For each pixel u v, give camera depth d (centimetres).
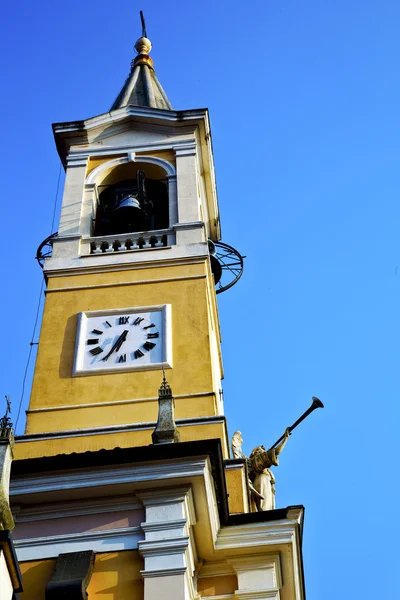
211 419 2206
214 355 2525
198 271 2562
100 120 2972
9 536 1498
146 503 1834
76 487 1839
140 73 3403
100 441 2191
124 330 2436
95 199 2828
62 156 3005
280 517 1967
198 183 2859
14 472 1850
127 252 2628
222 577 1928
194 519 1866
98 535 1816
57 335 2439
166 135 2966
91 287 2547
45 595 1705
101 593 1742
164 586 1716
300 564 2000
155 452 1847
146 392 2295
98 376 2339
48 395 2309
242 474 2166
